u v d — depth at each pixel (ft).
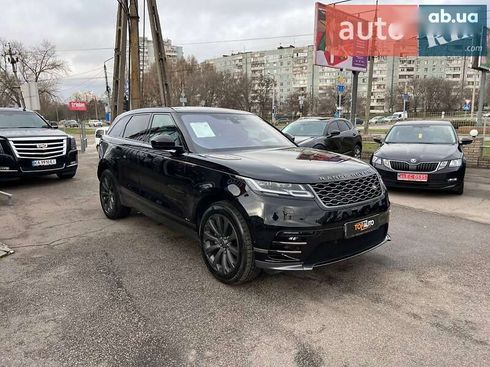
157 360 8.49
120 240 16.30
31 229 18.04
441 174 23.84
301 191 10.50
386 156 25.50
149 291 11.64
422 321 9.91
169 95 65.00
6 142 27.07
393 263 13.61
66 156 30.07
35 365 8.32
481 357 8.48
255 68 326.44
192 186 12.74
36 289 11.78
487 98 235.20
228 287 11.83
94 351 8.80
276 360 8.46
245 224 11.00
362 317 10.12
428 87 262.88
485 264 13.53
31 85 52.19
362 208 11.21
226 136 14.89
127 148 17.22
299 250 10.41
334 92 253.24
